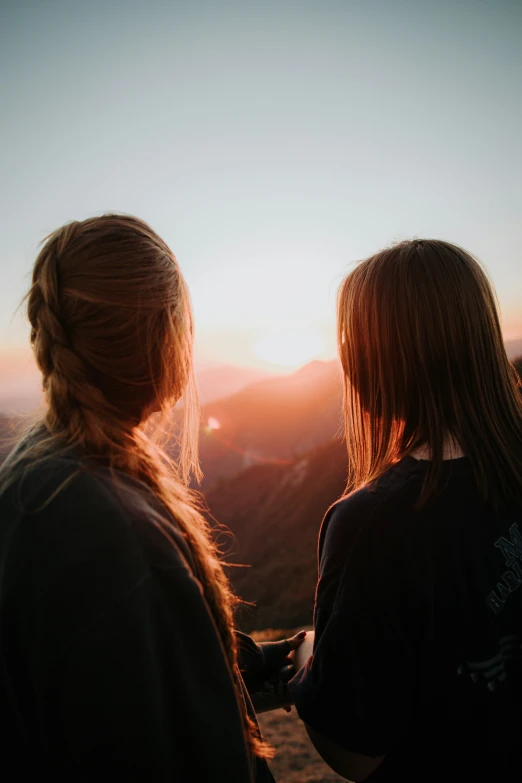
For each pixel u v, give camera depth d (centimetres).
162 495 96
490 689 104
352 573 107
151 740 71
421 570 104
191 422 116
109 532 76
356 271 131
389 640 104
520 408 127
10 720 77
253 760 115
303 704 111
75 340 89
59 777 71
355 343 129
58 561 73
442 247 124
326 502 3566
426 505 108
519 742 106
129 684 70
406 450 120
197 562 99
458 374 117
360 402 134
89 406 88
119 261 90
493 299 126
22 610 74
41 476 81
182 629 79
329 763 115
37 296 95
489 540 108
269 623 2159
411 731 109
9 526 79
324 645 109
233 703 85
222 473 9756
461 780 105
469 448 113
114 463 87
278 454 9812
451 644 104
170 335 97
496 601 106
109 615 71
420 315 117
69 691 69
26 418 95
